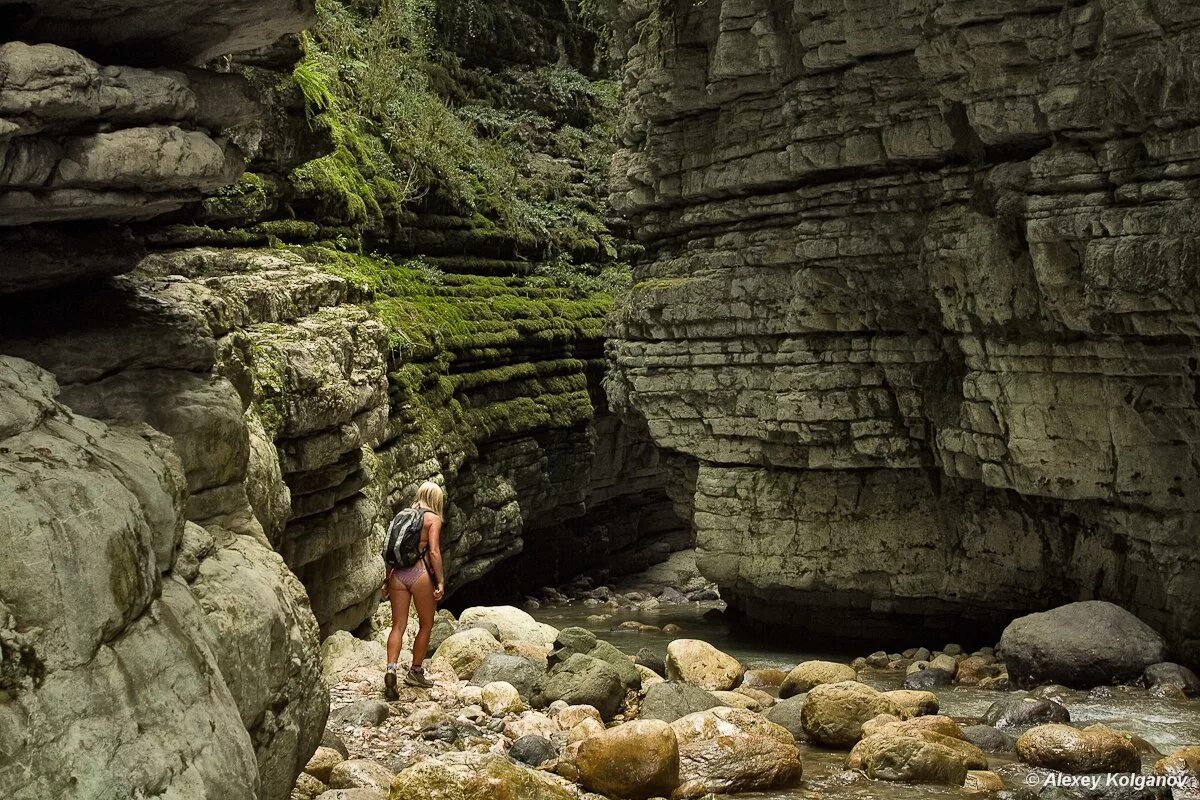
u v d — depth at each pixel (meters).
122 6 3.89
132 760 3.15
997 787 7.17
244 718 4.18
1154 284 9.93
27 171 3.61
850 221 13.28
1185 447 10.68
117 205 4.02
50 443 3.49
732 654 14.14
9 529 3.07
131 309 4.66
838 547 14.26
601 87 25.58
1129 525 11.27
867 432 13.69
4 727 2.88
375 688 9.35
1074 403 11.42
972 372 12.39
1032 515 12.84
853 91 12.78
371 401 11.58
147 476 3.79
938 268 12.34
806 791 7.23
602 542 22.33
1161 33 9.76
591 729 8.25
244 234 12.39
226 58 6.02
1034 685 11.00
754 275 14.34
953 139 12.04
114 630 3.29
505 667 9.83
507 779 6.20
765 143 13.88
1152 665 10.58
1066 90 10.52
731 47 13.72
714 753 7.39
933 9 11.37
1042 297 11.23
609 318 17.41
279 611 4.54
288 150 12.86
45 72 3.49
